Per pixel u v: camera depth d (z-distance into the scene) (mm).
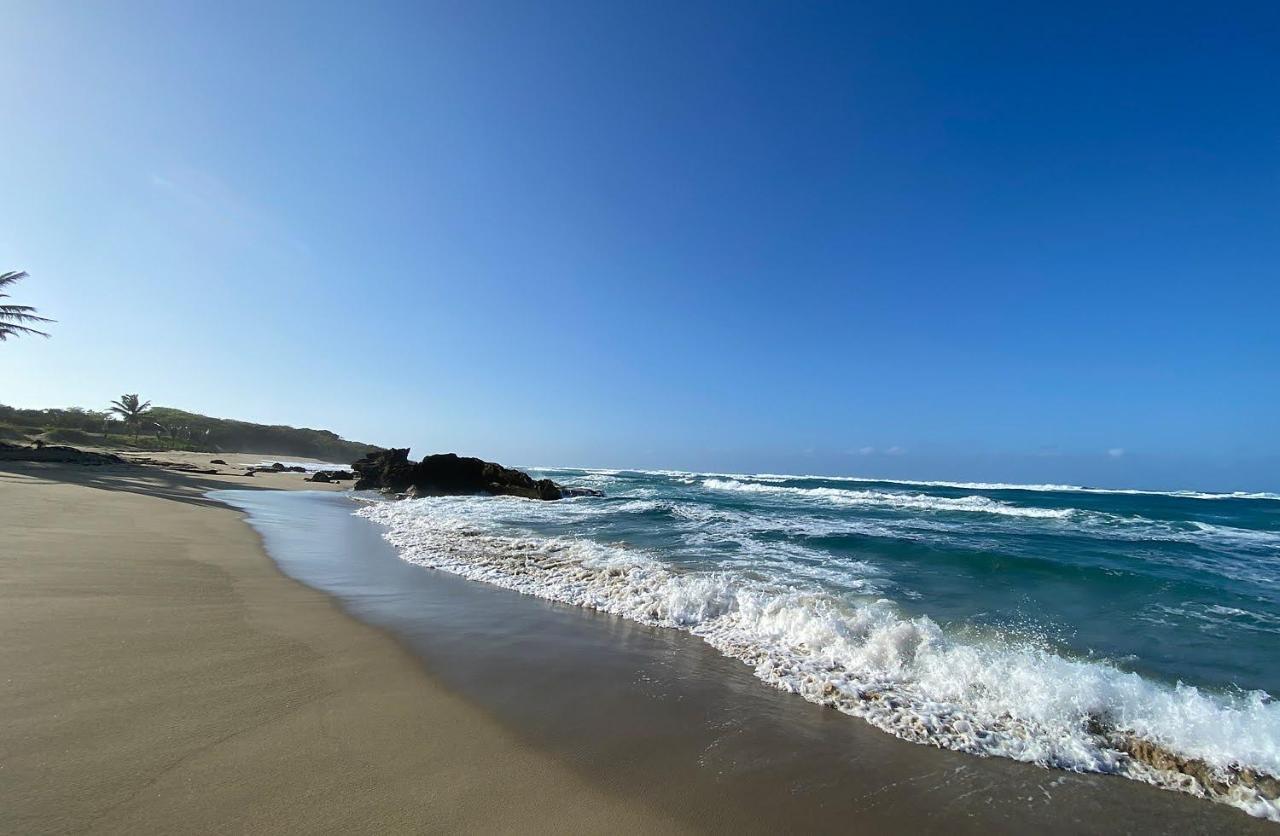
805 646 5816
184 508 14680
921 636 5625
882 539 13102
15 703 3516
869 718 4332
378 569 9078
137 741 3211
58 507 12078
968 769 3713
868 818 3131
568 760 3496
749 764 3600
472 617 6559
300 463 67375
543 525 15461
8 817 2465
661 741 3824
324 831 2586
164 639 4867
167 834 2453
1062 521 20047
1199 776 3717
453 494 27719
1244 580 9641
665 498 27516
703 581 7895
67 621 5051
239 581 7352
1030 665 5086
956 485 52406
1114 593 8414
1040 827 3160
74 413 65562
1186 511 25703
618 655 5512
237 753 3195
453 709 4074
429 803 2904
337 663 4742
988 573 9617
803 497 29703
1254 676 5332
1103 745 4059
